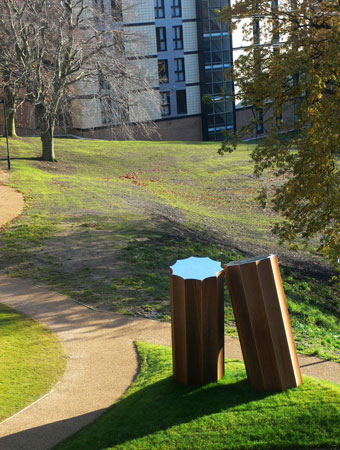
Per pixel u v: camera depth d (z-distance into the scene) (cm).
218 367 718
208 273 690
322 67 1424
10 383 824
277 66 1555
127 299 1273
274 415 605
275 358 659
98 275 1456
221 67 5744
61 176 3312
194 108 5806
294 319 1273
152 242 1836
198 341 696
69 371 879
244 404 639
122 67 3338
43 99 3219
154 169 3875
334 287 1711
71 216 2189
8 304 1245
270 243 2178
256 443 555
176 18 5453
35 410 729
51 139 3731
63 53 3241
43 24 3141
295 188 1524
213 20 5544
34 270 1507
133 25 5231
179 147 4759
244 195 3200
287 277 1683
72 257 1619
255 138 5781
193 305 686
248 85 1628
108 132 5253
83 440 605
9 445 625
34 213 2230
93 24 3306
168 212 2512
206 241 2005
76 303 1248
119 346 994
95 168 3747
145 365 881
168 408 655
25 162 3594
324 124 1371
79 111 5028
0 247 1728
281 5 1784
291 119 1541
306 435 562
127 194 2912
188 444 564
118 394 775
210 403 654
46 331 1076
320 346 1054
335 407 611
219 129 5919
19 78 3058
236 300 671
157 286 1384
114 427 630
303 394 654
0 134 4797
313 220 1534
